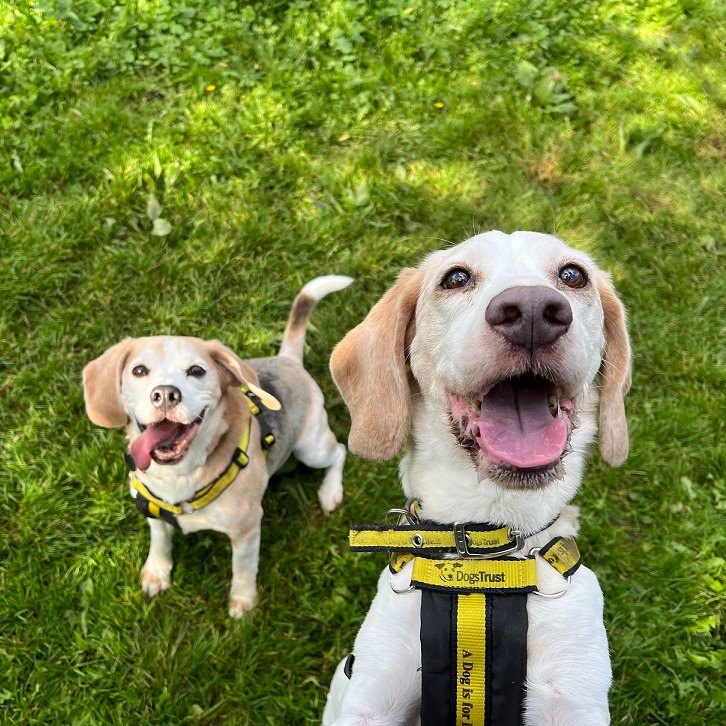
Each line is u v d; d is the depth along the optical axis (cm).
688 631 57
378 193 86
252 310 76
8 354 70
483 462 33
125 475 63
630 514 65
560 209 89
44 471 63
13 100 89
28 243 76
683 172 95
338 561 61
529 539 38
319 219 83
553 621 36
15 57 95
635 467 67
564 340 30
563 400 33
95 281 75
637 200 91
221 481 49
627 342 40
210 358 51
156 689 53
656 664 56
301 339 65
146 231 80
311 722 52
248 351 73
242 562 55
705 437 69
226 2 106
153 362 48
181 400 46
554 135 97
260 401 51
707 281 83
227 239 80
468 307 35
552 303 29
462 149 93
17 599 56
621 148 97
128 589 57
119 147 86
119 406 52
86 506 62
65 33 100
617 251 85
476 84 102
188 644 56
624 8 119
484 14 110
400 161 91
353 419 41
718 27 118
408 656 37
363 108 95
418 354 39
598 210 89
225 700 53
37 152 85
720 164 98
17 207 80
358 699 36
